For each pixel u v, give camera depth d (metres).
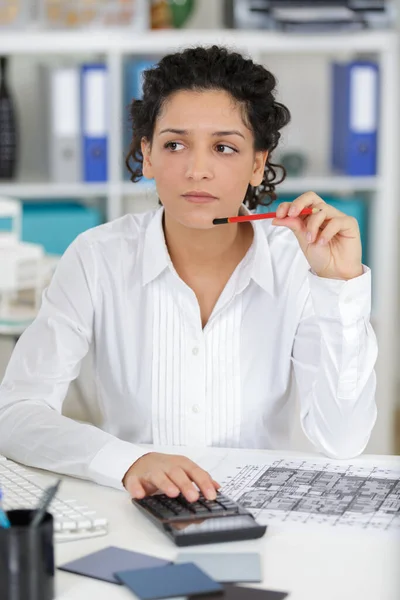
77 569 1.30
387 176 4.33
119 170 4.26
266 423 2.05
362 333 1.83
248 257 2.00
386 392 4.41
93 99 4.20
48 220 4.09
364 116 4.29
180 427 2.03
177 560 1.33
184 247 1.98
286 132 4.30
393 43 4.23
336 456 1.81
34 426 1.79
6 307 3.17
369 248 4.47
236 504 1.50
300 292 2.01
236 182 1.83
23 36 4.11
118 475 1.61
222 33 4.17
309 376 1.98
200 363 2.01
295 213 1.78
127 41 4.15
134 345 2.05
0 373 3.54
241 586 1.25
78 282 2.05
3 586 1.18
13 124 4.30
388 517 1.49
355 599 1.22
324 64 4.72
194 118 1.79
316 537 1.42
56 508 1.48
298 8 4.18
